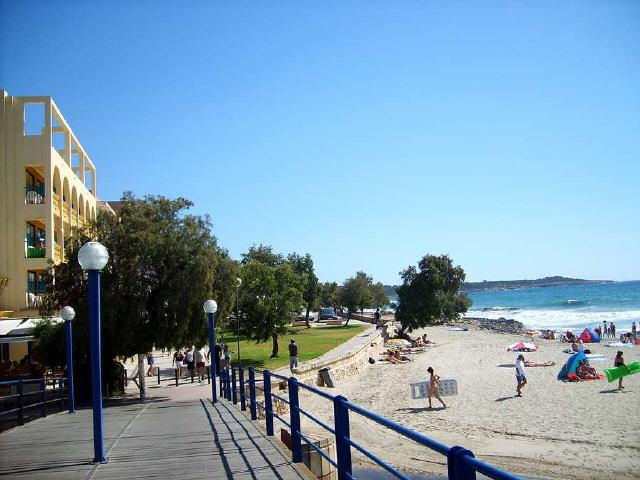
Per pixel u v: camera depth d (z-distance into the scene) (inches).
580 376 1214.9
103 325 860.6
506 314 5007.4
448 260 2508.6
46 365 948.0
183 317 911.7
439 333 3029.0
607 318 3806.6
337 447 243.4
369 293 3243.1
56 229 1364.4
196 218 975.0
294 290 1525.6
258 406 555.5
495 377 1323.8
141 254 892.0
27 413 706.8
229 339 2289.6
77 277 911.0
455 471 133.3
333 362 1342.3
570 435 738.2
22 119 1245.1
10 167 1229.7
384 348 2146.9
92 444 425.1
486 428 802.2
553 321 3821.4
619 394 1013.8
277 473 311.6
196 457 359.3
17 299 1204.5
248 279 1481.3
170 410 655.1
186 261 927.0
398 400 1067.9
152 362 1328.7
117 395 956.0
